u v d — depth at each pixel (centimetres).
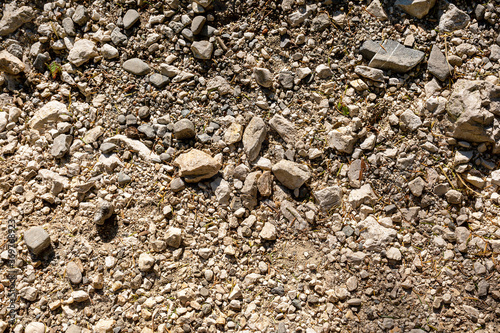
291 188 88
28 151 91
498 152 86
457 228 85
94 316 83
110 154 90
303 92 91
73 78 93
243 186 88
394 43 90
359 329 83
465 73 89
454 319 83
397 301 84
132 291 84
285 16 92
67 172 89
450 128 87
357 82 90
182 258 86
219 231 87
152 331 83
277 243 87
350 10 92
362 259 85
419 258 85
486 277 84
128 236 87
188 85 91
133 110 91
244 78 91
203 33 93
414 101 89
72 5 95
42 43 94
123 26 93
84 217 88
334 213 87
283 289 85
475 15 90
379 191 87
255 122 89
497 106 85
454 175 87
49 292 85
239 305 84
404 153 87
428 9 90
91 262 85
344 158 89
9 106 93
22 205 88
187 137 90
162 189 88
